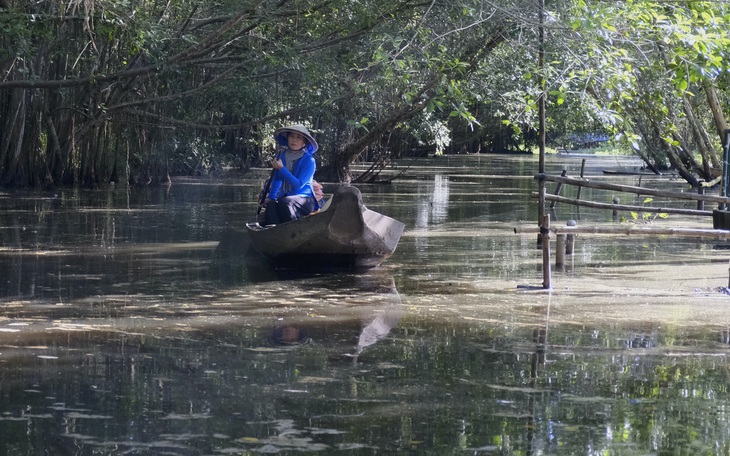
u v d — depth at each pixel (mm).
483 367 6367
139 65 22078
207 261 11484
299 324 7746
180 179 28969
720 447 4812
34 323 7633
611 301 9000
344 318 8031
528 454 4684
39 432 4945
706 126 28250
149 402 5492
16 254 11719
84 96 22672
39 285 9500
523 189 26359
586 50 12281
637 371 6297
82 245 12750
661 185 29328
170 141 26375
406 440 4871
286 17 18266
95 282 9766
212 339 7141
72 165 23859
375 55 13234
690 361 6582
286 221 11898
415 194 24109
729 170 13758
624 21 11828
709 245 13812
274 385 5875
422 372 6223
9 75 20750
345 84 21828
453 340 7199
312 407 5430
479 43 15820
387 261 11805
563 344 7086
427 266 11359
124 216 16906
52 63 22422
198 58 18234
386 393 5730
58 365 6309
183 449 4715
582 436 4957
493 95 15789
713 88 19438
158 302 8688
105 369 6219
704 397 5695
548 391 5801
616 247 13531
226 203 20109
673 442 4883
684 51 10867
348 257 11234
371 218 11547
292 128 12078
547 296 9266
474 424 5145
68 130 23438
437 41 14898
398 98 24609
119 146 25672
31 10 16188
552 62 12023
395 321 7918
